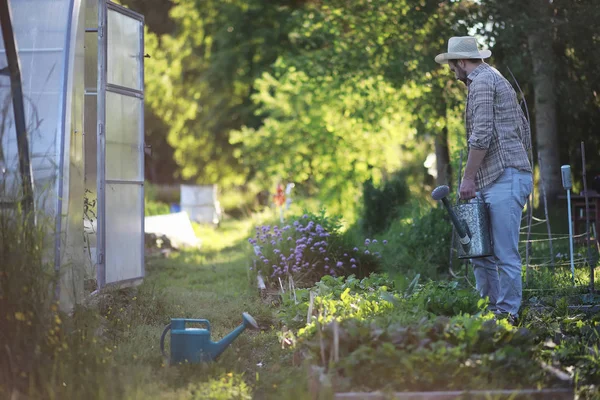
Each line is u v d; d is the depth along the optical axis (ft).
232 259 56.03
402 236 47.52
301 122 83.15
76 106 26.96
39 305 19.30
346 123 77.92
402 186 60.23
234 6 113.60
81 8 28.09
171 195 144.77
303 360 20.40
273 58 112.57
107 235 33.32
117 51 34.94
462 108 57.67
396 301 23.85
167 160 175.01
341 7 64.28
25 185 20.95
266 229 46.88
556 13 53.06
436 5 56.03
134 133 36.42
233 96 122.62
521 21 51.01
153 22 131.44
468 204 25.88
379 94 64.54
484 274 27.12
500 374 18.61
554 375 18.93
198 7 114.83
